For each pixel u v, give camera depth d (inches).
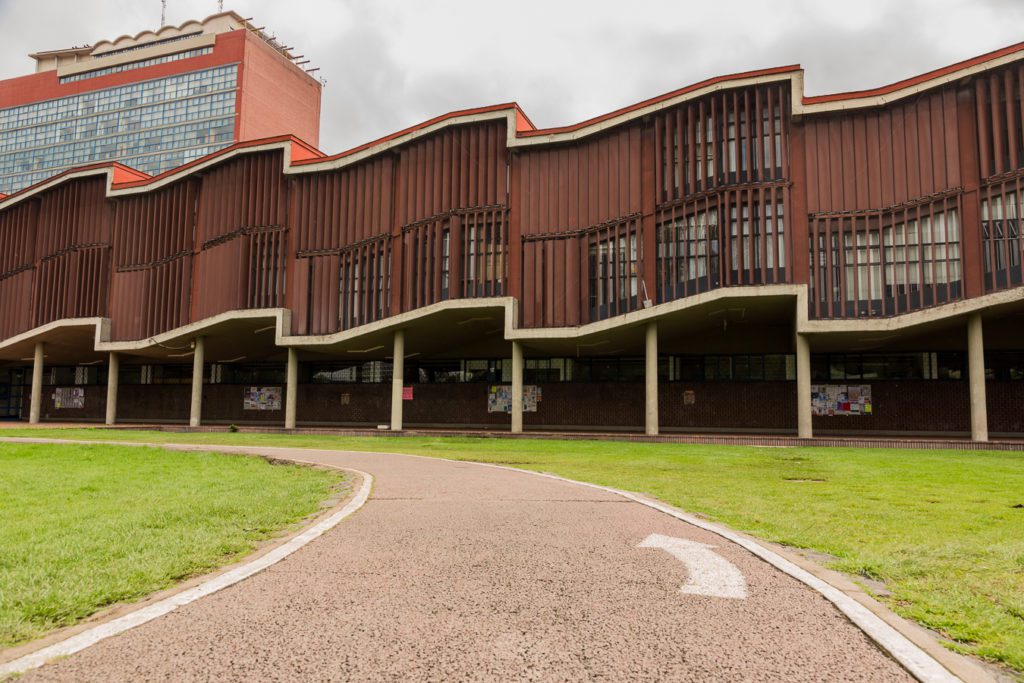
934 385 1190.3
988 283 965.2
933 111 1028.5
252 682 137.9
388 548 264.8
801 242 1066.1
